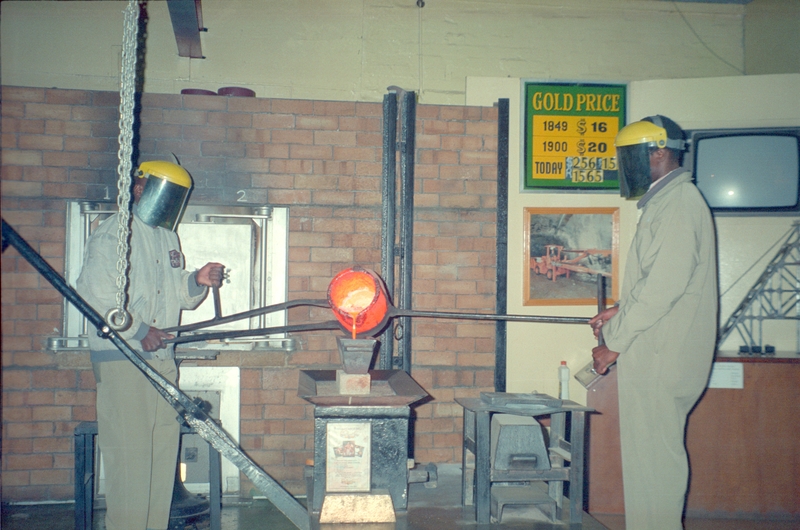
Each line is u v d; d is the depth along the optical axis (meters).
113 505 2.73
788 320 3.91
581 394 3.93
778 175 3.88
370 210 3.72
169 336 2.85
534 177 3.96
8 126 3.42
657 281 2.52
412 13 4.50
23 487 3.45
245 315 3.04
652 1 4.67
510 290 3.94
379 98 4.45
